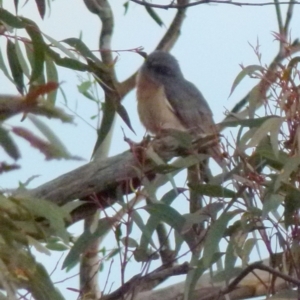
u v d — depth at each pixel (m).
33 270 4.29
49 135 4.26
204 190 5.99
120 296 5.87
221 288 6.61
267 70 6.19
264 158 6.14
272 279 6.01
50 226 5.45
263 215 5.61
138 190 6.21
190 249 5.94
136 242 6.02
